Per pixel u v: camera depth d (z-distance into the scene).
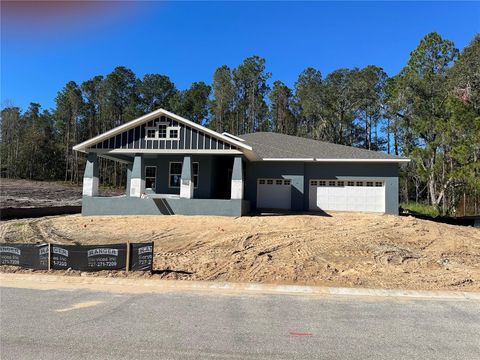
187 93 64.19
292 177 23.25
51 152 66.06
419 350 5.09
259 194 23.69
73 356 4.69
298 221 18.22
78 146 20.52
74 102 64.75
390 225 18.03
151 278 9.59
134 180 20.56
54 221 18.52
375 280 9.81
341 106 53.78
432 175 35.62
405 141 45.03
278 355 4.84
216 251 12.75
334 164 23.17
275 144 26.33
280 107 59.44
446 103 32.84
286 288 8.82
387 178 22.61
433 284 9.47
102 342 5.16
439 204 36.69
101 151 20.72
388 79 46.47
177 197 20.92
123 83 63.78
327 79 54.41
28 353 4.76
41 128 71.25
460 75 31.50
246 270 10.59
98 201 20.36
